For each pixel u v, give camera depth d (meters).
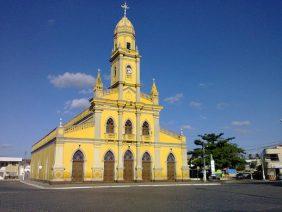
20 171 87.94
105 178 46.34
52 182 42.34
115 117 49.03
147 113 51.97
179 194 26.64
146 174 49.88
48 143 51.19
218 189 33.44
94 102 47.50
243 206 17.78
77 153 44.94
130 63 52.94
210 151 67.31
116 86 52.16
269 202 20.00
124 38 54.06
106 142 47.34
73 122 64.19
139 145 49.62
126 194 26.52
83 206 17.67
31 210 15.94
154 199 21.91
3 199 21.94
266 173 73.19
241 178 70.44
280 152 74.62
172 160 52.56
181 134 54.09
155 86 53.88
